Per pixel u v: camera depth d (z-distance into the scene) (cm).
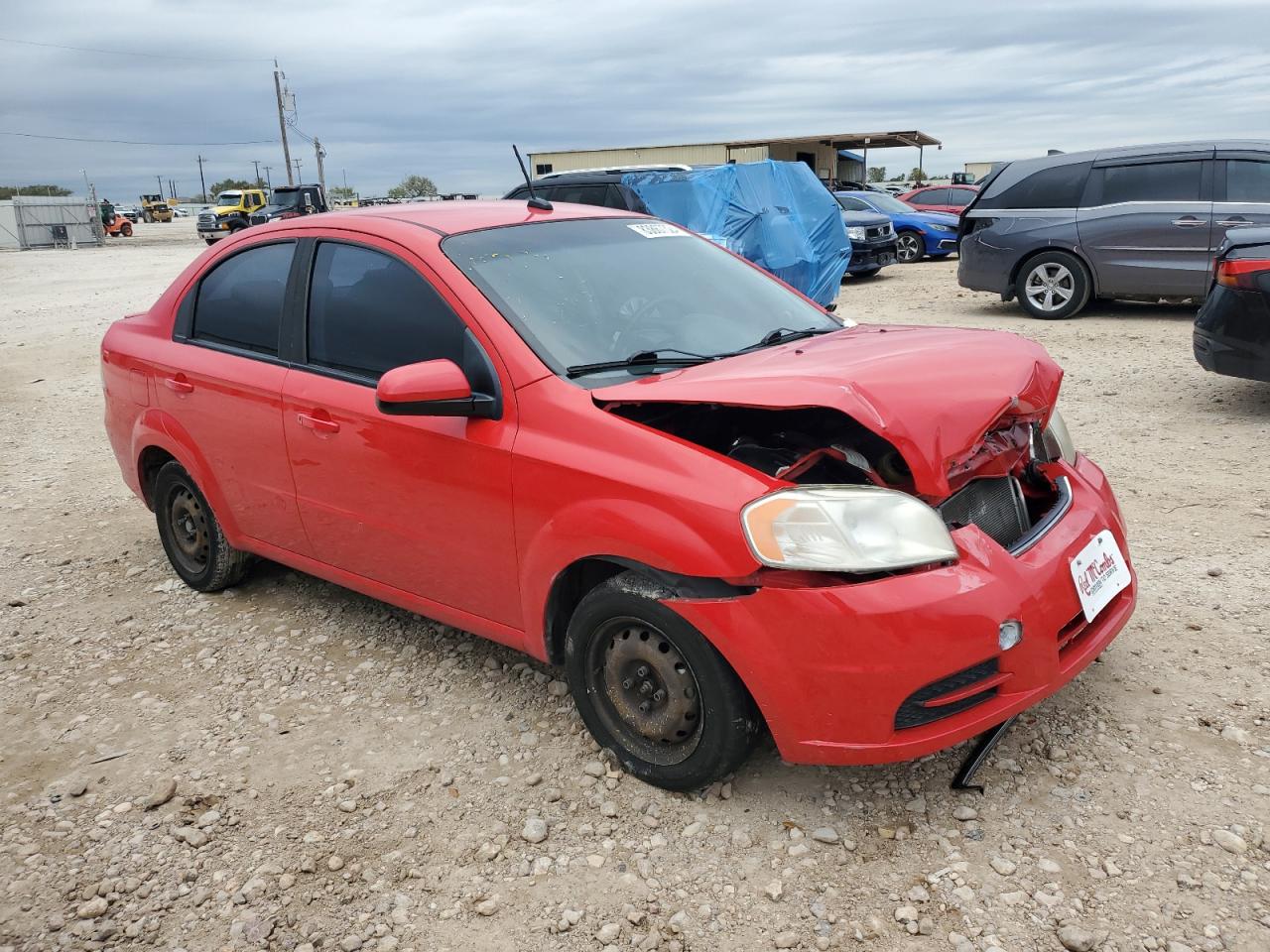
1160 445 614
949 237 1986
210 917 256
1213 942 227
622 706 299
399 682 372
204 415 415
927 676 249
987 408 267
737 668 261
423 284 338
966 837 267
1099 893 244
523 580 310
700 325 353
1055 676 271
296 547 401
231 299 417
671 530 267
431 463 327
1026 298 1159
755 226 1142
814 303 409
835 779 296
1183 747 299
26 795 314
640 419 308
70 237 4272
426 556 343
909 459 253
